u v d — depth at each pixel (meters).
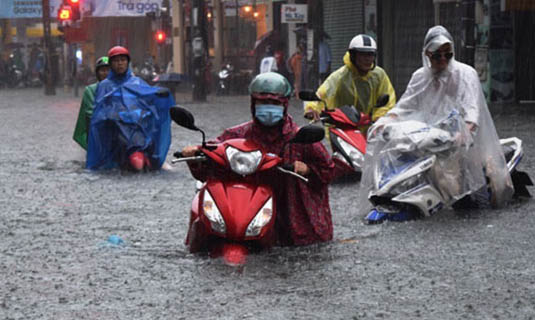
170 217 11.66
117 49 17.20
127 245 9.80
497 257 8.81
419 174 10.89
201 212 8.73
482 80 33.62
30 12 69.69
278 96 8.97
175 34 63.34
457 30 35.72
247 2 55.19
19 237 10.38
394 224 10.64
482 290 7.56
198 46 43.44
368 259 8.77
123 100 16.92
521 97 33.59
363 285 7.77
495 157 11.53
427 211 10.92
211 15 57.66
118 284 7.97
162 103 16.95
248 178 8.87
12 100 49.06
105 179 15.58
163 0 66.25
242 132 9.29
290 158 9.23
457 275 8.09
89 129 16.92
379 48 40.22
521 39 33.38
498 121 24.95
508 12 33.28
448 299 7.29
